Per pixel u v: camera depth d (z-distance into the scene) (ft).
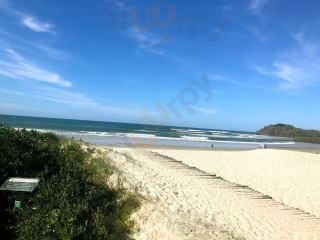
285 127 295.07
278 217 16.88
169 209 14.23
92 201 12.17
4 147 12.73
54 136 24.32
